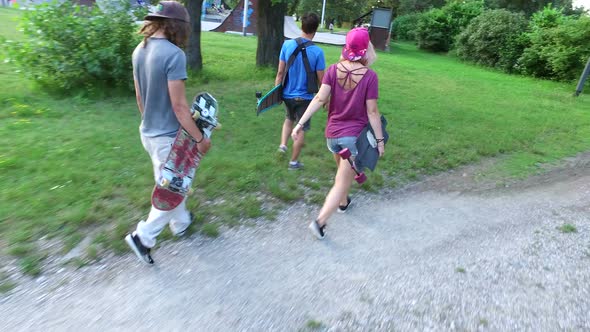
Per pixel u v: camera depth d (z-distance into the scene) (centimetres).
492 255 355
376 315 271
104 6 772
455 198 478
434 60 2091
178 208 319
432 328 261
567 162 626
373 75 332
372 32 2302
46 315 249
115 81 767
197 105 279
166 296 275
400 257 344
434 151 619
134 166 455
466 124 796
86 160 459
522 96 1199
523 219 432
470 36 2053
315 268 320
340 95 339
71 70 719
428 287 304
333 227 385
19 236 311
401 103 933
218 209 387
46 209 352
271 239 354
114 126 588
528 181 543
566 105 1108
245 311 267
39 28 721
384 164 552
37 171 422
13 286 267
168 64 257
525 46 1795
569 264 346
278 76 496
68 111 646
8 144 484
